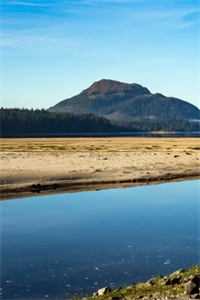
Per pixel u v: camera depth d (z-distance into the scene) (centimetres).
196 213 3950
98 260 2419
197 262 2338
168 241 2830
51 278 2098
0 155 8912
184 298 1409
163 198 4903
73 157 8869
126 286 1819
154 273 2170
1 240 2881
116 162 8012
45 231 3189
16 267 2288
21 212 4044
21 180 5819
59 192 5347
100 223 3494
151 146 14412
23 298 1817
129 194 5247
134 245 2744
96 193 5328
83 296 1800
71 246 2731
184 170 7481
